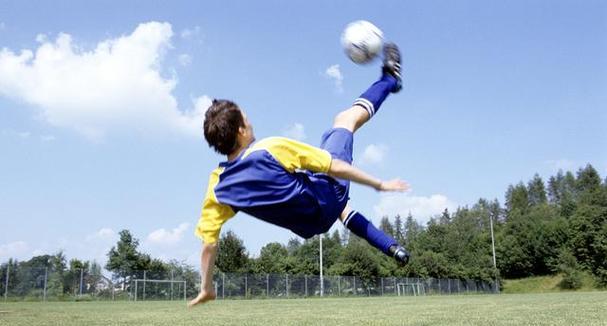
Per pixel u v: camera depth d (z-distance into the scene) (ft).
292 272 188.55
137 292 117.50
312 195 11.25
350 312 54.54
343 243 292.20
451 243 276.00
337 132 12.30
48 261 128.36
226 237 172.04
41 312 55.93
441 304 75.82
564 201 307.37
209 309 64.59
